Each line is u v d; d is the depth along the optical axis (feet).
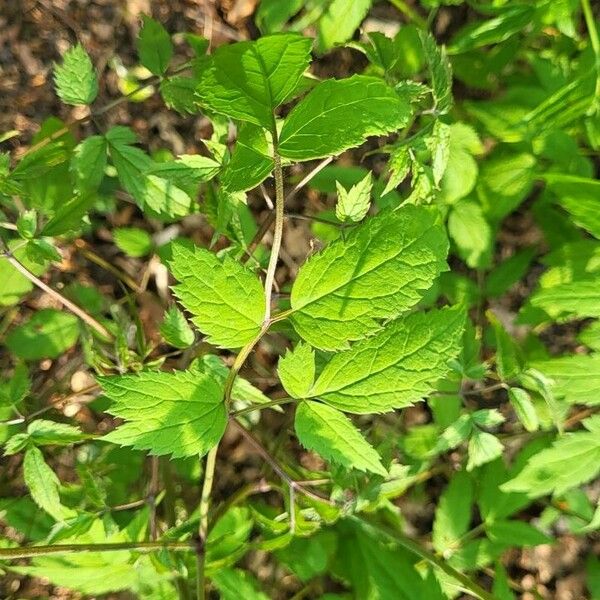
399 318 1.03
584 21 1.69
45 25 1.69
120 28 1.70
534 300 1.30
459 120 1.63
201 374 0.97
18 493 1.59
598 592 1.62
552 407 1.39
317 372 1.28
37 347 1.54
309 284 0.94
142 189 1.45
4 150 1.68
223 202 1.21
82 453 1.57
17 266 1.32
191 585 1.42
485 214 1.55
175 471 1.56
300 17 1.69
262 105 0.80
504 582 1.44
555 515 1.58
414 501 1.68
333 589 1.61
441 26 1.72
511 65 1.66
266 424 1.64
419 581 1.37
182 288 0.92
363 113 0.82
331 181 1.58
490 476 1.49
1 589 1.60
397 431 1.57
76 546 1.19
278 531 1.35
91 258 1.66
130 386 0.93
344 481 1.30
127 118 1.70
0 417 1.38
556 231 1.63
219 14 1.73
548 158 1.57
